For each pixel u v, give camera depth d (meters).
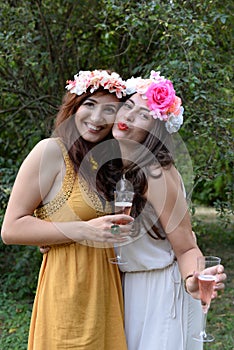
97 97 2.17
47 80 5.89
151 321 2.27
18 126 6.28
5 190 5.36
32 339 2.26
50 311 2.19
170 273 2.29
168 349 2.25
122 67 5.91
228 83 4.71
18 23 5.30
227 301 5.74
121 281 2.33
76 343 2.14
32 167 2.16
